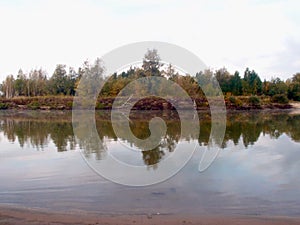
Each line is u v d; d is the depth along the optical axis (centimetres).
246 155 1325
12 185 928
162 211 740
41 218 701
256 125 2494
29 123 2872
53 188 901
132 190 875
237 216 713
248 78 5381
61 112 4588
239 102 4662
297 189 898
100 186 914
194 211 739
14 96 6097
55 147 1534
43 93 5919
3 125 2698
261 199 817
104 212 734
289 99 5547
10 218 702
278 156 1315
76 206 770
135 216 713
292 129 2227
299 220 691
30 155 1353
